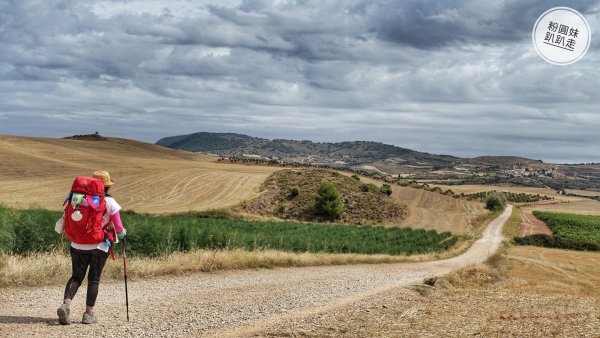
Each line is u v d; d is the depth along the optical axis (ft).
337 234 168.25
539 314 39.93
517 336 29.99
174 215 241.14
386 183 387.14
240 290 41.70
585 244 229.04
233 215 260.21
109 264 45.52
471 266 97.60
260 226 170.50
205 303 33.73
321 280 54.54
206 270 55.01
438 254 141.18
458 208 350.64
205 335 24.85
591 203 591.37
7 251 57.41
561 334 31.12
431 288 54.19
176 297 35.60
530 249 204.95
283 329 27.20
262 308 33.37
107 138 611.88
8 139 438.81
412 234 197.16
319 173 356.79
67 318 24.88
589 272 133.39
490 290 58.39
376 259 99.86
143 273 46.78
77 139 587.68
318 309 34.71
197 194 293.43
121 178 322.96
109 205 26.30
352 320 31.53
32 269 37.63
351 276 62.44
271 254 70.90
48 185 291.38
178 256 57.98
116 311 29.25
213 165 433.48
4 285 34.73
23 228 62.44
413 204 347.36
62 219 26.18
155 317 28.14
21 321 25.07
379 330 28.99
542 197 623.77
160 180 320.29
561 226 317.63
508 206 440.45
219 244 81.92
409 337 27.55
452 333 29.48
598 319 38.17
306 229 179.22
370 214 308.40
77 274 25.75
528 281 89.20
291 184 327.88
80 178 26.16
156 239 71.51
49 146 439.63
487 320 35.17
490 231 269.64
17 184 289.53
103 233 25.99
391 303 40.14
